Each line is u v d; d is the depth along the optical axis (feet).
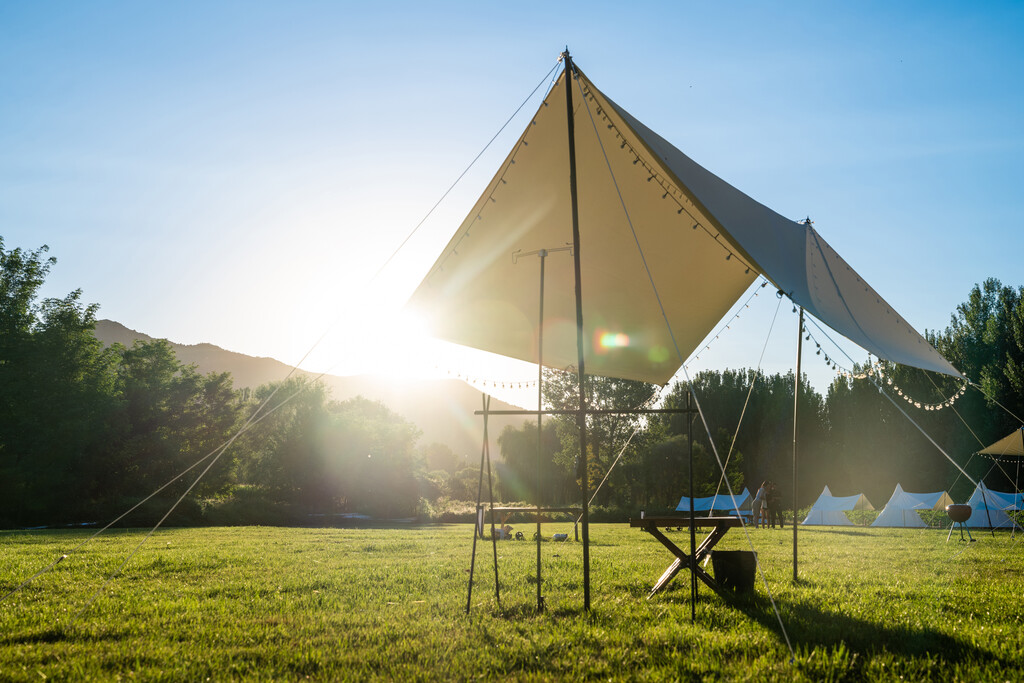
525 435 169.27
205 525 104.53
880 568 32.63
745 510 110.22
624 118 24.68
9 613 20.15
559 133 28.84
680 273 34.22
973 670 14.08
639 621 19.02
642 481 140.56
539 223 31.30
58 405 123.44
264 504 129.29
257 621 19.08
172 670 14.23
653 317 36.42
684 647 16.20
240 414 166.81
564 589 24.68
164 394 149.18
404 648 15.93
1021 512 75.61
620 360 39.29
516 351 36.09
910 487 142.00
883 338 27.43
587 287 33.88
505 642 16.52
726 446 146.61
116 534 63.72
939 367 29.63
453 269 31.01
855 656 14.89
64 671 14.26
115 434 134.51
